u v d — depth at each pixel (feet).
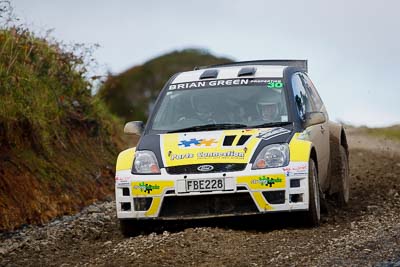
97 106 149.07
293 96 89.92
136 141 175.42
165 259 70.23
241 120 87.86
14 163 110.22
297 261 67.31
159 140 86.02
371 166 152.87
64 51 146.20
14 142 114.21
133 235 85.66
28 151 116.16
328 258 67.31
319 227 83.46
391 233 75.41
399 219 84.12
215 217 82.84
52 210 108.78
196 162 81.46
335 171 102.27
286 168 80.74
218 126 87.51
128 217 82.99
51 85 134.31
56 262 75.87
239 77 92.99
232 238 77.41
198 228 81.25
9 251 83.92
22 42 131.95
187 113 89.92
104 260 72.49
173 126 88.99
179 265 68.23
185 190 80.79
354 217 89.92
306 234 79.10
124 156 85.35
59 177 117.60
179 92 92.84
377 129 262.06
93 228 93.09
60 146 126.93
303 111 90.89
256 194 80.18
